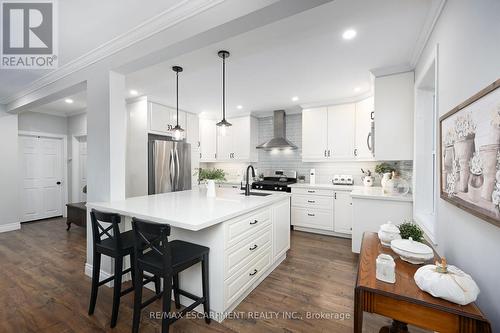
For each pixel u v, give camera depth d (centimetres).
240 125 518
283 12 143
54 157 528
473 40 112
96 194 251
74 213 413
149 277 213
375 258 143
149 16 181
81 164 544
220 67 271
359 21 180
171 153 418
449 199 137
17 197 437
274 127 494
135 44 205
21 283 240
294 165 505
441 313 95
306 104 439
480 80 105
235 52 225
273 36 198
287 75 297
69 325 179
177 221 165
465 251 122
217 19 156
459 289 95
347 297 218
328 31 193
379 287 109
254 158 526
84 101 430
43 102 343
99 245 193
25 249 333
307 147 441
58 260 296
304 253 325
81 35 207
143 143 397
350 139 405
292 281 247
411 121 264
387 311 105
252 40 204
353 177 439
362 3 158
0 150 417
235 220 200
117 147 242
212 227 189
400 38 207
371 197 287
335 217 397
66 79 279
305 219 423
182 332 172
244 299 214
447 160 141
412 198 265
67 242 363
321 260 301
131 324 181
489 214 93
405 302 101
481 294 105
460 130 121
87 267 258
